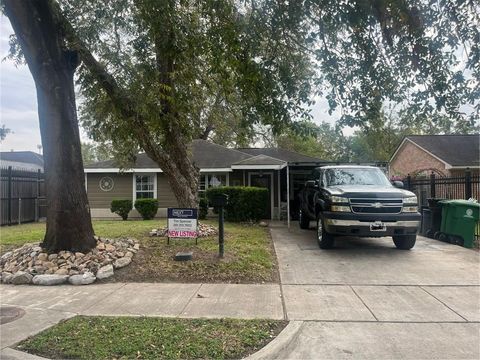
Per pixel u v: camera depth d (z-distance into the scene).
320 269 8.44
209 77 10.84
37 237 11.65
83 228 8.52
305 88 8.53
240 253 9.31
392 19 7.06
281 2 7.56
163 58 9.96
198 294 6.70
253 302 6.29
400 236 10.42
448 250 10.42
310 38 7.82
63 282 7.38
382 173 11.72
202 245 10.02
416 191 16.95
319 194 10.82
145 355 4.36
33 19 8.02
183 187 12.26
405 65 7.68
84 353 4.40
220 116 13.67
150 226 14.80
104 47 9.99
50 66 8.29
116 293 6.76
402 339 4.95
